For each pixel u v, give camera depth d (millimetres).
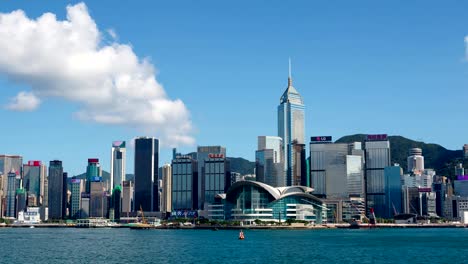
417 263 189125
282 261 194000
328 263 188375
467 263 189500
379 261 195750
